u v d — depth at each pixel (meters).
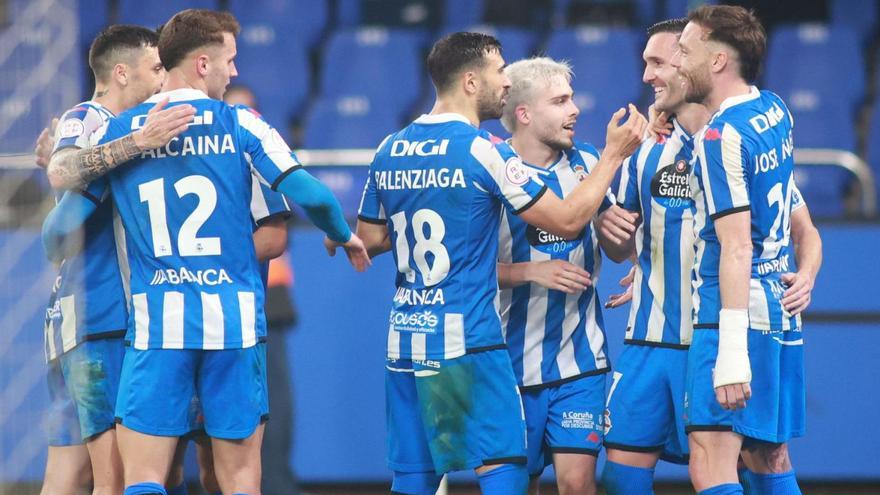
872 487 23.09
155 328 14.19
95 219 15.35
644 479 15.62
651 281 15.55
